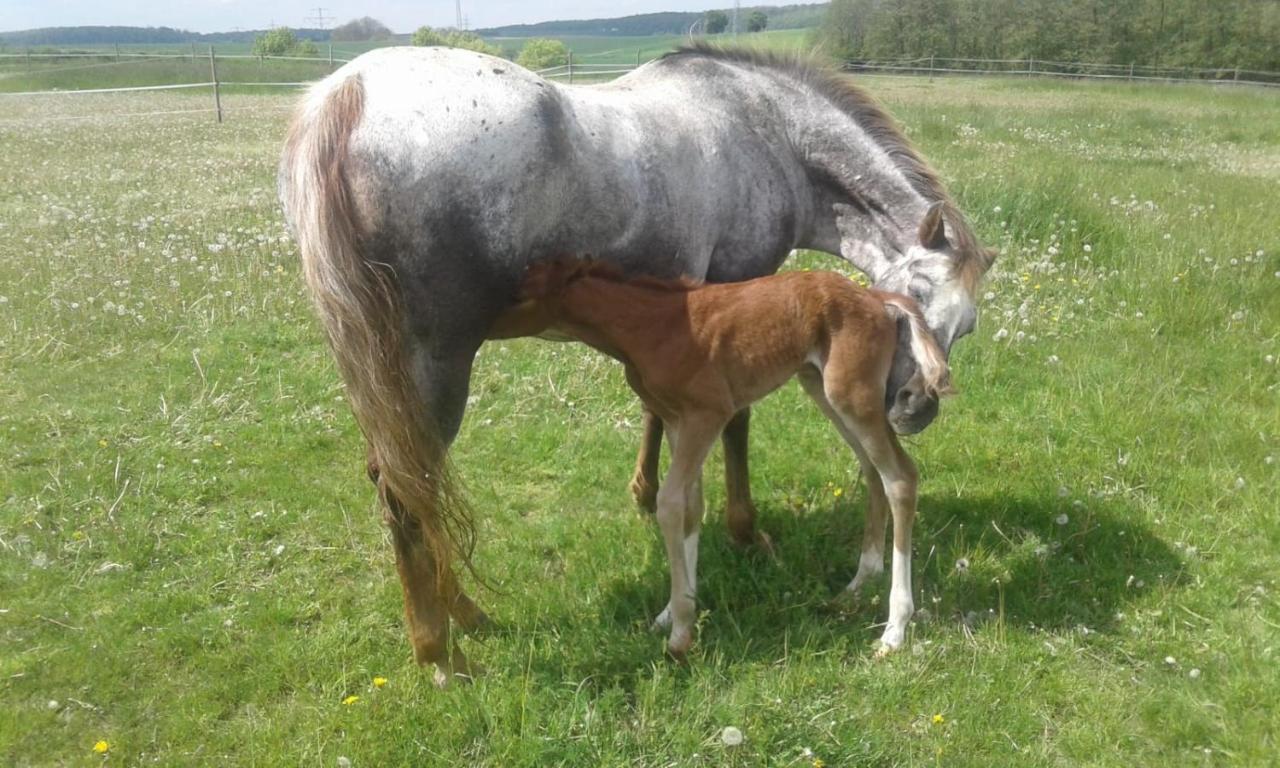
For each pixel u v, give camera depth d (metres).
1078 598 3.59
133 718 3.06
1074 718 3.04
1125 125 16.45
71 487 4.22
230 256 7.11
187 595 3.61
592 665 3.20
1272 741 2.89
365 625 3.51
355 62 2.96
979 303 6.20
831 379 3.27
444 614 3.16
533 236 2.98
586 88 3.39
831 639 3.35
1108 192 9.16
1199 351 5.65
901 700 3.08
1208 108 20.47
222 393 5.17
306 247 2.72
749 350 3.18
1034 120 16.50
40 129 14.50
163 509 4.17
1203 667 3.19
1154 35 34.94
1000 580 3.67
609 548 3.94
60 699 3.12
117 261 6.91
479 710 2.92
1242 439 4.61
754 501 4.36
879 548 3.71
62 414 4.88
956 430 4.82
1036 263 6.80
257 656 3.32
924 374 3.27
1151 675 3.19
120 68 26.30
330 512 4.22
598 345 3.30
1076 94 23.97
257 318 6.14
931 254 3.71
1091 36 35.38
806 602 3.54
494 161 2.80
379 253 2.78
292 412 5.05
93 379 5.28
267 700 3.16
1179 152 13.40
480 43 31.44
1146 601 3.54
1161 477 4.36
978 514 4.12
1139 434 4.71
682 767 2.76
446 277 2.85
